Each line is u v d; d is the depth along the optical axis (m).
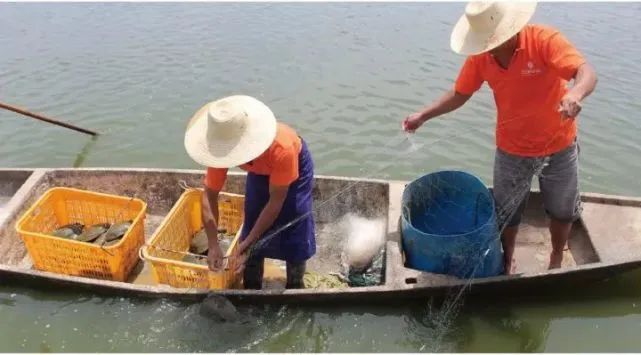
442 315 4.09
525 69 3.32
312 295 3.93
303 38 9.51
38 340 3.95
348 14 10.67
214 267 3.83
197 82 8.00
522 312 4.15
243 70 8.33
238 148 3.19
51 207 4.77
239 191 5.14
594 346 3.95
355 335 3.99
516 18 3.20
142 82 8.02
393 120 7.01
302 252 3.91
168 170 5.21
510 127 3.63
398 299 3.99
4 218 4.63
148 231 5.11
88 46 9.24
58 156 6.51
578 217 4.45
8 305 4.21
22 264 4.68
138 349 3.88
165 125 7.06
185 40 9.46
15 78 8.11
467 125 6.89
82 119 7.15
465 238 3.90
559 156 3.65
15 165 6.35
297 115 7.13
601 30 9.36
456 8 10.97
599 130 6.65
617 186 5.78
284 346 3.93
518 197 3.92
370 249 4.55
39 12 10.98
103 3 11.50
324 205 5.09
